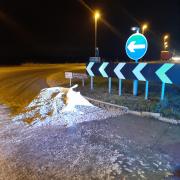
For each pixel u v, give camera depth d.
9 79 17.22
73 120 6.31
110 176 3.62
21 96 10.63
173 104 7.29
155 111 6.65
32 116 6.96
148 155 4.26
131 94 9.18
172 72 7.15
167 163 3.97
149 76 7.88
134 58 8.91
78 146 4.70
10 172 3.80
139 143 4.77
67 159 4.18
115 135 5.22
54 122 6.22
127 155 4.28
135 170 3.78
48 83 14.35
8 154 4.44
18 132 5.64
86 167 3.89
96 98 8.70
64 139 5.07
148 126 5.73
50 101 8.03
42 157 4.28
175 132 5.30
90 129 5.63
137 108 7.04
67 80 15.38
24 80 16.52
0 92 11.87
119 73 9.05
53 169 3.86
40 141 5.01
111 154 4.33
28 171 3.82
